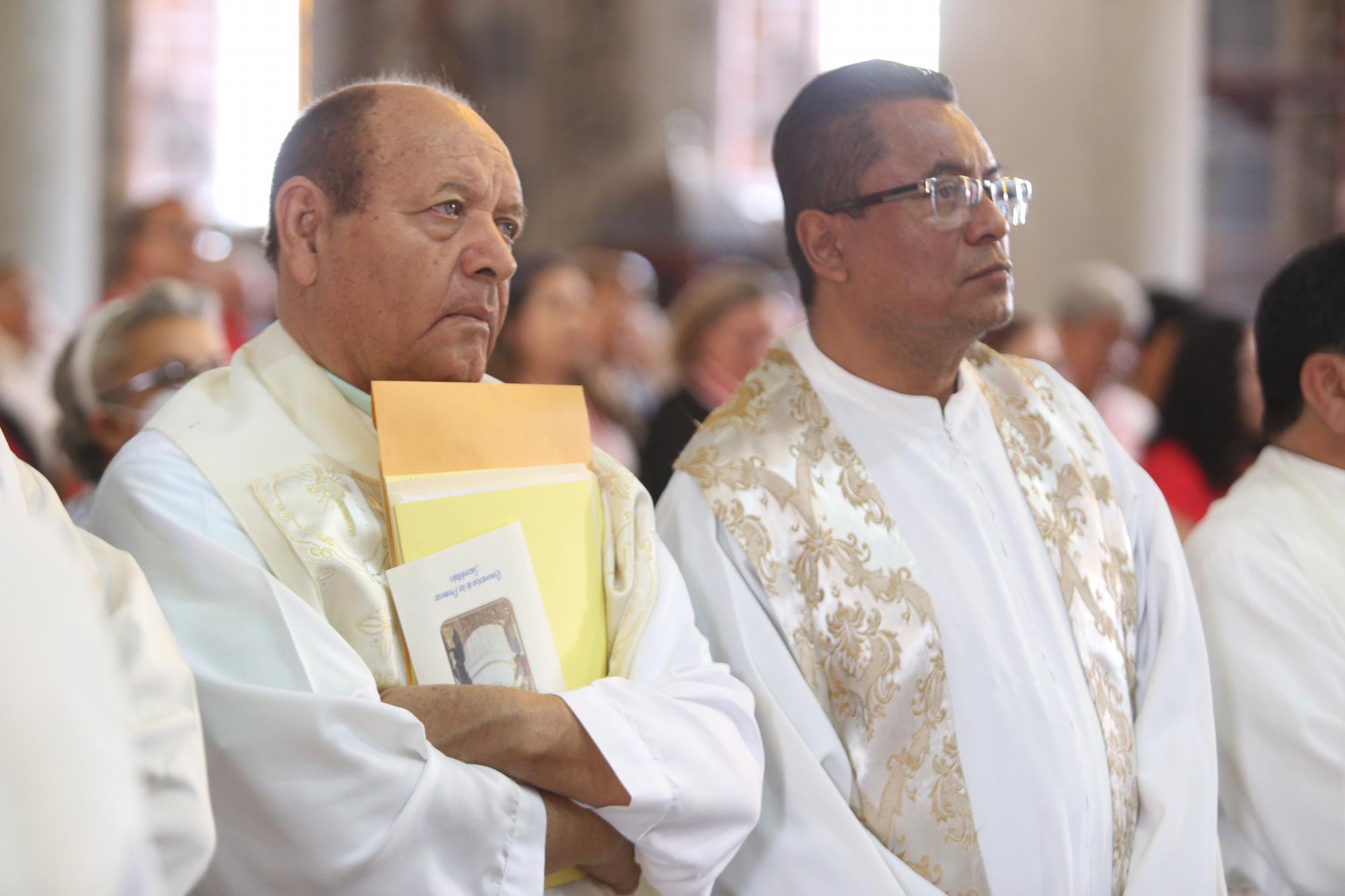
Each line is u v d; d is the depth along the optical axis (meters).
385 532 1.83
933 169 2.24
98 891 0.58
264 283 8.48
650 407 6.00
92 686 0.62
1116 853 2.19
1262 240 16.14
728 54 19.06
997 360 2.56
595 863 1.81
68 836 0.58
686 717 1.85
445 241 1.89
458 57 18.72
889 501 2.27
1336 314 2.57
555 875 1.84
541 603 1.84
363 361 1.93
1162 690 2.33
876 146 2.27
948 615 2.19
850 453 2.30
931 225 2.22
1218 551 2.56
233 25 18.16
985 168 2.29
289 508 1.76
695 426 4.40
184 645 1.65
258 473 1.79
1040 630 2.26
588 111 18.89
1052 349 4.93
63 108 10.12
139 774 1.19
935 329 2.27
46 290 10.06
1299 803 2.38
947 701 2.16
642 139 18.81
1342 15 15.86
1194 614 2.40
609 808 1.76
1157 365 4.57
